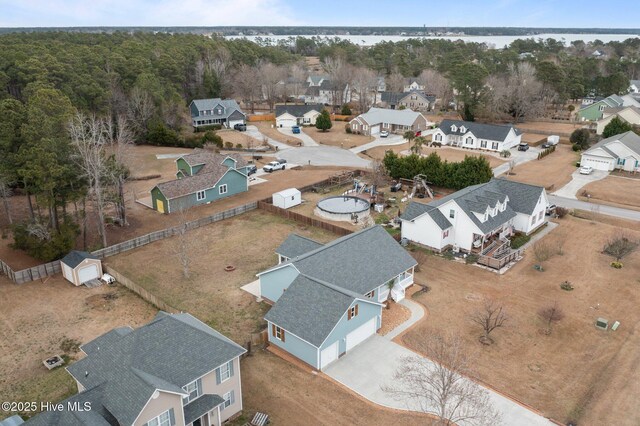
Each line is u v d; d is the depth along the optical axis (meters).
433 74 142.00
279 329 30.11
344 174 68.19
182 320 26.39
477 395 23.69
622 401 25.97
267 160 80.06
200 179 59.06
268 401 26.27
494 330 32.50
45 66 78.25
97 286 39.19
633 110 95.56
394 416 25.11
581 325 33.06
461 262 42.97
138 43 123.50
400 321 33.91
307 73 164.12
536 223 49.88
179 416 21.47
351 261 35.56
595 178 68.50
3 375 28.53
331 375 28.33
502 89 109.12
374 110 105.62
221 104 107.00
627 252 42.72
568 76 128.50
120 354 22.70
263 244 47.16
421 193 60.97
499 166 75.50
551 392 26.67
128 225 51.62
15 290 38.31
